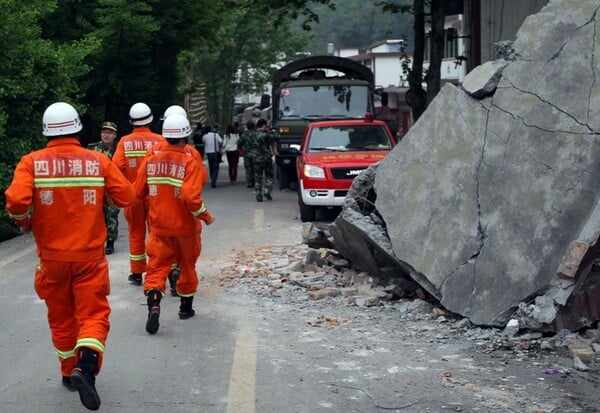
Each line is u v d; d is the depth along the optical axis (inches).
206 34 1003.9
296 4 993.5
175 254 333.1
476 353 287.1
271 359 288.2
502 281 306.3
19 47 579.2
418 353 290.0
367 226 355.3
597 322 293.7
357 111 888.3
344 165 629.6
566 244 298.8
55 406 246.1
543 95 328.8
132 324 338.3
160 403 247.6
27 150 593.3
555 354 280.4
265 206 752.3
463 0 975.6
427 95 928.9
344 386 259.9
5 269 472.1
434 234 333.1
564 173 311.1
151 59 956.6
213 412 240.4
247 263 458.6
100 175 242.7
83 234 239.3
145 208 403.2
